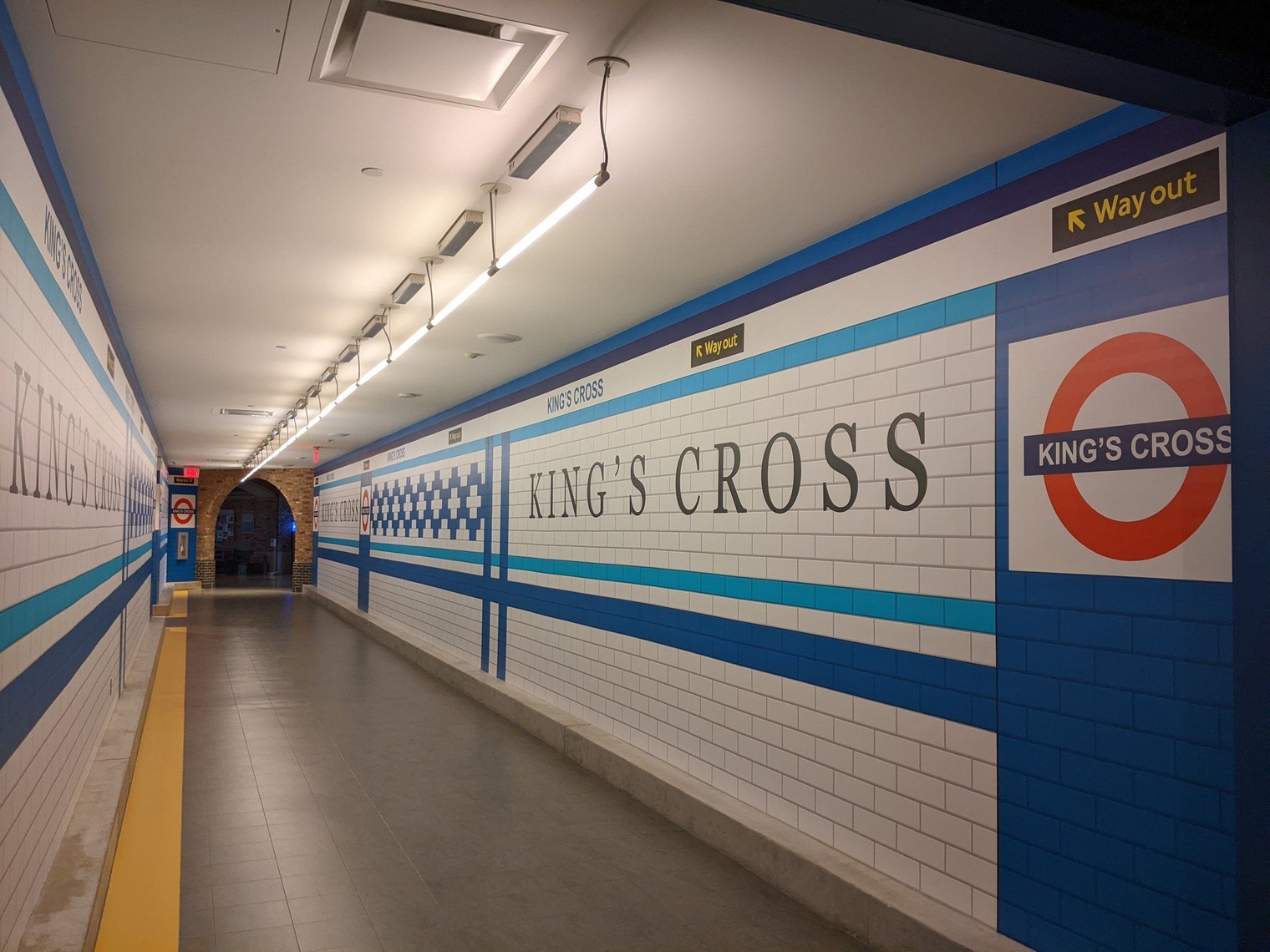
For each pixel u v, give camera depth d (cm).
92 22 251
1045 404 314
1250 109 216
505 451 892
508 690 815
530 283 521
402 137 330
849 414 412
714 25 253
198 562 2481
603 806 536
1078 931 292
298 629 1469
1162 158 279
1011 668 322
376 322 614
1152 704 273
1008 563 325
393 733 726
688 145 333
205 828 486
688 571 542
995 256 338
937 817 351
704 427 533
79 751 438
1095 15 197
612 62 273
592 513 680
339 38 264
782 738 447
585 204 393
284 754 651
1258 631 210
